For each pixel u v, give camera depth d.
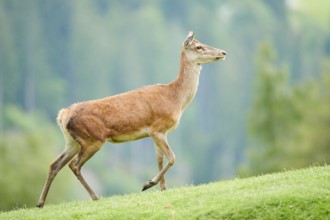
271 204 41.41
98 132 47.19
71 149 47.78
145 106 48.41
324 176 45.38
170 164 48.56
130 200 46.06
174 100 49.72
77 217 43.47
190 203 43.50
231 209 41.38
